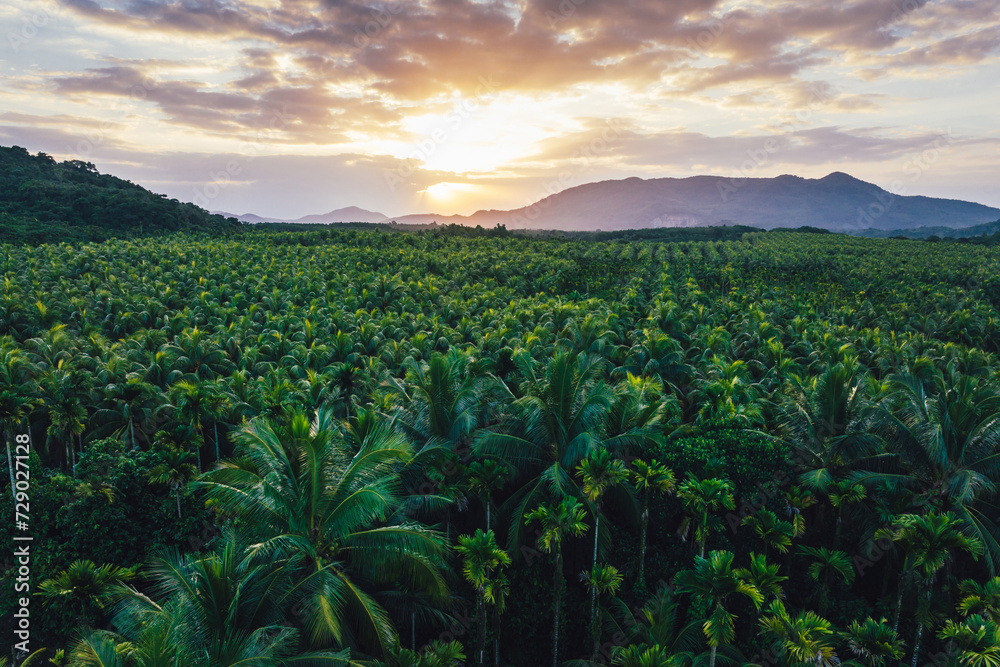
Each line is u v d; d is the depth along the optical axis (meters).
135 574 18.39
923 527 17.55
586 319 45.72
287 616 14.87
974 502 21.45
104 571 17.19
